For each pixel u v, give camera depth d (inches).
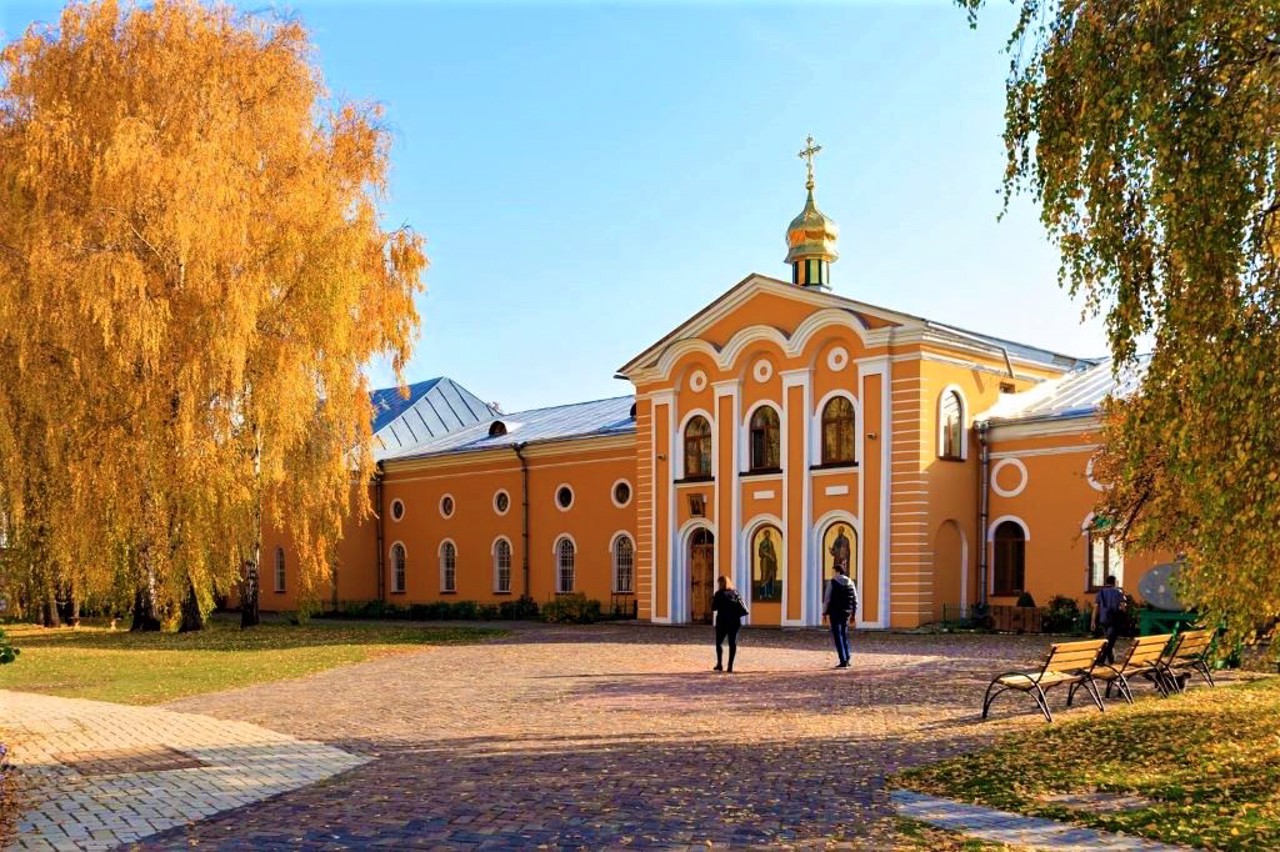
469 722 594.9
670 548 1471.5
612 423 1744.6
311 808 395.2
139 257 1118.4
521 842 346.6
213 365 1110.4
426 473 1961.1
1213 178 366.9
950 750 490.6
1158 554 1124.5
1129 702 617.9
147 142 1082.1
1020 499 1264.8
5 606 1334.9
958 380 1300.4
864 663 865.5
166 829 368.8
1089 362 1501.0
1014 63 439.2
